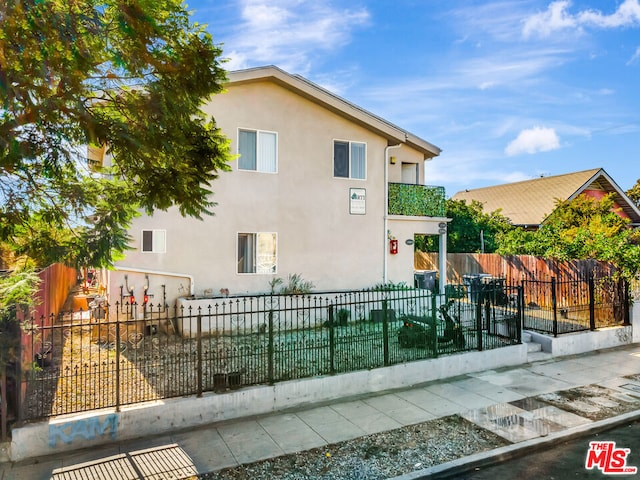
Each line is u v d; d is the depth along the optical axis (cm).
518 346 977
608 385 838
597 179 2675
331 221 1398
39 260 675
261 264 1303
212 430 631
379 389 802
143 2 519
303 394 729
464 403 744
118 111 604
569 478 522
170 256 1188
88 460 544
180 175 655
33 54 465
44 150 539
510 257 1669
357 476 514
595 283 1179
